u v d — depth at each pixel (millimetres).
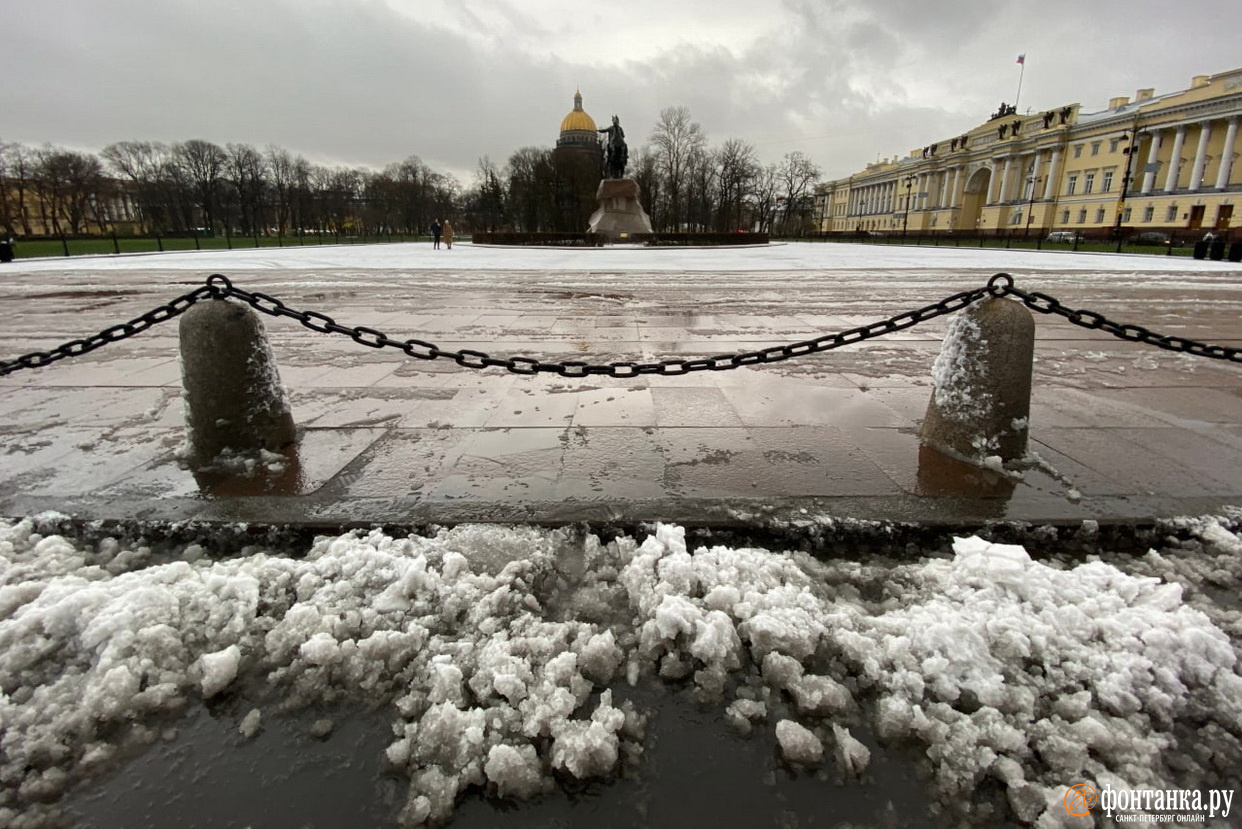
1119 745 1740
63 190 63594
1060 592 2258
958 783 1671
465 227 99750
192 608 2232
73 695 1903
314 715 1894
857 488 3158
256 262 24250
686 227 80562
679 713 1898
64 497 3084
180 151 70375
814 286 14375
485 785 1683
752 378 5555
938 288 13867
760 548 2715
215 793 1655
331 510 2930
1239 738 1794
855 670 2033
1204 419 4363
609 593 2377
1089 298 12312
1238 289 14016
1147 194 63438
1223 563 2594
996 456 3473
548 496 3072
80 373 5840
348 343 7352
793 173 85000
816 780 1690
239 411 3574
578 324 8688
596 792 1660
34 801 1637
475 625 2189
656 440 3895
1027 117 80125
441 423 4266
